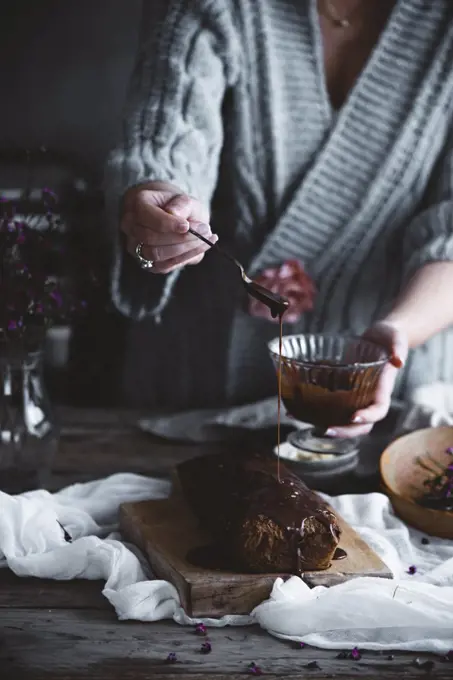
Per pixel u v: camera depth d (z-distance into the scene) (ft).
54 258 3.86
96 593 3.43
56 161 7.50
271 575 3.34
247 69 4.70
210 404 5.24
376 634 3.25
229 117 4.84
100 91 8.70
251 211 4.95
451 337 5.08
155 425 4.50
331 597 3.24
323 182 4.82
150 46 4.60
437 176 4.88
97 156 8.75
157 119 4.44
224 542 3.40
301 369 3.84
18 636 3.22
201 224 3.85
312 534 3.36
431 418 4.29
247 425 4.42
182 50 4.54
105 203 4.33
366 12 4.73
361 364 3.80
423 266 4.51
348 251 4.91
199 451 4.32
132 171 4.23
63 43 8.58
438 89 4.70
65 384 5.45
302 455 4.09
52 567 3.47
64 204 5.54
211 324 5.12
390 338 4.07
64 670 3.09
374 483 4.02
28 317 3.74
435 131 4.77
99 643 3.20
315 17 4.66
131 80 4.68
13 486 3.91
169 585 3.35
